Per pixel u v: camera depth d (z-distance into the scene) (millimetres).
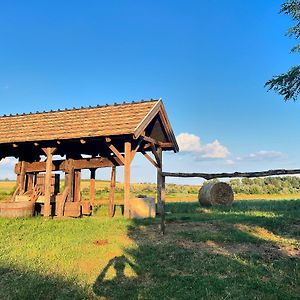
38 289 5703
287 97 14945
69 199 14945
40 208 15305
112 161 15234
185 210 17656
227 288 5824
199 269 6855
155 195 33062
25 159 16531
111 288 5934
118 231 10703
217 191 20656
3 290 5746
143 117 13359
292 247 8648
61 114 16016
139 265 7121
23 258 7484
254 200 25828
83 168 15648
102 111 14984
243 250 8289
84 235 10008
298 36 14586
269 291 5664
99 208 17984
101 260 7465
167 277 6410
